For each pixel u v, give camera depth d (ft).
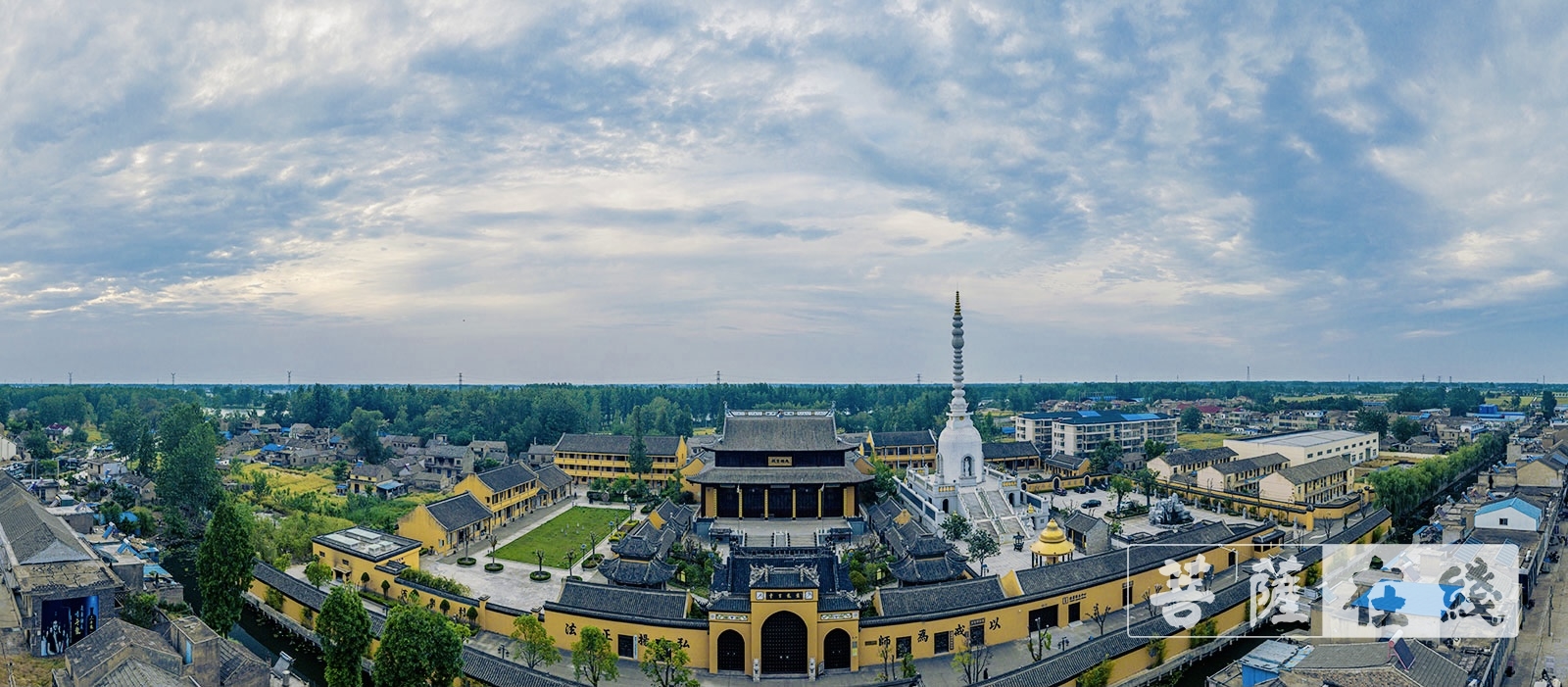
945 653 305.94
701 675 291.99
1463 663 244.22
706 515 514.27
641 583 349.41
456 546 450.71
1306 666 238.27
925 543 367.45
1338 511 517.55
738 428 540.11
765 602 290.35
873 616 309.22
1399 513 522.06
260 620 352.90
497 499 508.53
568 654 304.91
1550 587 381.81
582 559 430.61
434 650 253.85
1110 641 293.43
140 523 495.82
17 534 363.35
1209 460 647.97
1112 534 461.37
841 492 520.01
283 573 358.84
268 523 437.99
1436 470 592.19
